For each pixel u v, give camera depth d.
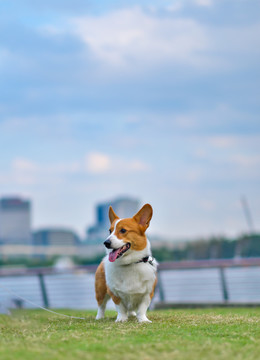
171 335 5.81
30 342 5.52
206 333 6.00
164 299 13.98
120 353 4.88
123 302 7.46
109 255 7.04
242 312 9.34
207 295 14.14
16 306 12.50
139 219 7.26
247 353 4.91
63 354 4.84
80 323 7.30
